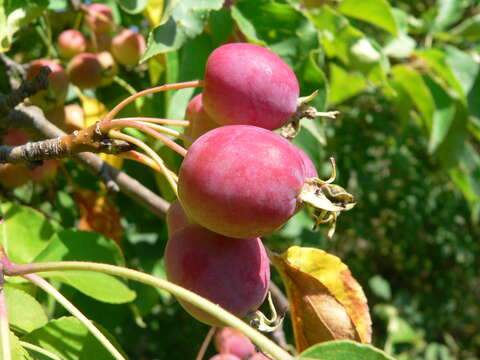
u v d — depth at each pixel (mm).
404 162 608
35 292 201
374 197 666
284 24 230
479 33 444
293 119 171
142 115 249
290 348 264
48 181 300
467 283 830
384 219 712
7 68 253
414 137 582
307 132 247
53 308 242
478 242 776
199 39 229
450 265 802
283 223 137
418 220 689
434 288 805
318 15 299
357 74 346
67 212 309
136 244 307
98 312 250
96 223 284
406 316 709
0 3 215
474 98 391
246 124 156
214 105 156
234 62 155
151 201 239
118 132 157
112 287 196
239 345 269
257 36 229
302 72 228
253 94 154
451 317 833
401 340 585
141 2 222
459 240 743
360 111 571
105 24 284
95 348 167
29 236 224
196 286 145
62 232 215
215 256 146
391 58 425
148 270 301
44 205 327
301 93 228
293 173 135
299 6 298
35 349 156
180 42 201
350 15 336
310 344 180
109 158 277
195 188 133
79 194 285
